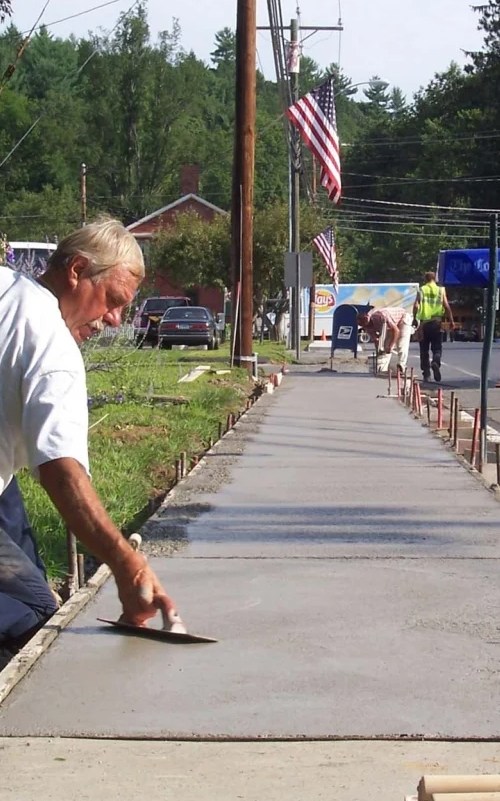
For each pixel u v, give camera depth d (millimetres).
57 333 3961
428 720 4383
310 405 17141
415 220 81438
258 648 5230
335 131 26406
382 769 3955
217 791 3785
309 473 10516
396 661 5066
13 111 63594
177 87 76500
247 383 20891
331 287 51969
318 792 3775
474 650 5223
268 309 45938
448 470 10719
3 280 4027
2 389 3916
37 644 5176
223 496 9281
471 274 16859
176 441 12703
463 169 78438
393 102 134000
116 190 76250
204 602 6027
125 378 17203
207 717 4406
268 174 87312
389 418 15305
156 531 7887
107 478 10039
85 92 76250
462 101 81812
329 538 7668
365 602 6035
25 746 4145
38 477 3908
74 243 4379
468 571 6719
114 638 5336
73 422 3891
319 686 4746
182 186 69500
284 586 6371
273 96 97500
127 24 74875
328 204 80250
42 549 7504
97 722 4355
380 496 9281
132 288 4504
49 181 74062
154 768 3965
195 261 48062
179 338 37188
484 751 4105
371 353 34688
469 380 24172
